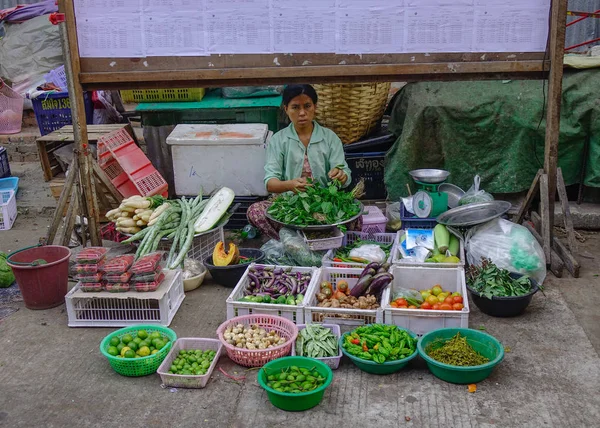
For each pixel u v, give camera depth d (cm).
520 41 438
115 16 446
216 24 445
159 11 445
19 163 780
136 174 518
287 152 508
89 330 388
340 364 345
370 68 445
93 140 593
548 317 388
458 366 314
